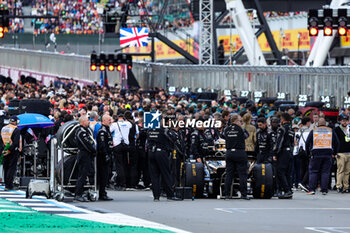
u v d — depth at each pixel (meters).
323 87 147.00
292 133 65.56
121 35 179.38
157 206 55.75
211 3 184.62
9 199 59.19
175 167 62.69
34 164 67.06
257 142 65.62
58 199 58.75
